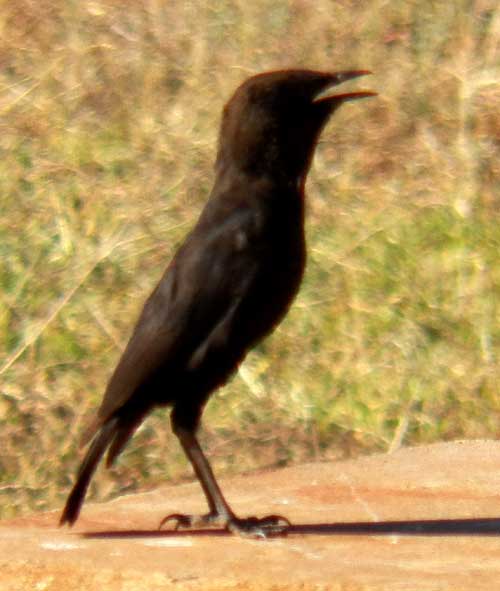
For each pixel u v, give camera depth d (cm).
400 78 1612
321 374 1275
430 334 1306
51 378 1289
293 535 751
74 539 744
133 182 1488
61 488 1209
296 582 660
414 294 1341
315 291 1345
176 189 1474
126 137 1548
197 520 775
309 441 1234
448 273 1361
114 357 1302
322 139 1555
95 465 775
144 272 1377
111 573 681
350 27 1672
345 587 657
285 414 1252
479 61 1622
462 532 751
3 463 1229
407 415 1245
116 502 834
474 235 1398
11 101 1619
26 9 1739
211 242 796
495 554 709
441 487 843
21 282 1376
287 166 806
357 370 1277
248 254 794
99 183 1491
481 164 1500
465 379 1269
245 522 759
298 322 1312
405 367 1280
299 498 830
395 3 1694
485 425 1241
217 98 1586
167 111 1581
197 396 805
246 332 804
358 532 754
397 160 1518
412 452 918
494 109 1562
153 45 1661
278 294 807
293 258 808
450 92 1595
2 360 1312
